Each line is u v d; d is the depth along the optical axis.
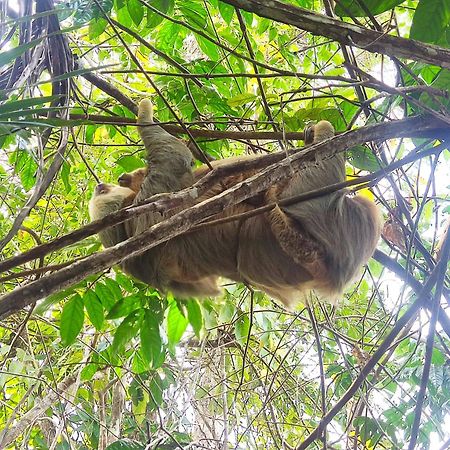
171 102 5.32
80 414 6.65
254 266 4.41
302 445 4.22
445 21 3.04
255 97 4.57
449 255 3.97
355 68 3.25
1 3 3.21
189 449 5.89
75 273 2.05
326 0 3.83
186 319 5.05
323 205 4.06
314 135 4.17
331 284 4.27
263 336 6.84
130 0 4.44
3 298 1.90
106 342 6.32
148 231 2.29
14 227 2.69
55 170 3.35
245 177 4.46
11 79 3.72
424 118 3.14
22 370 6.56
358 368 5.39
